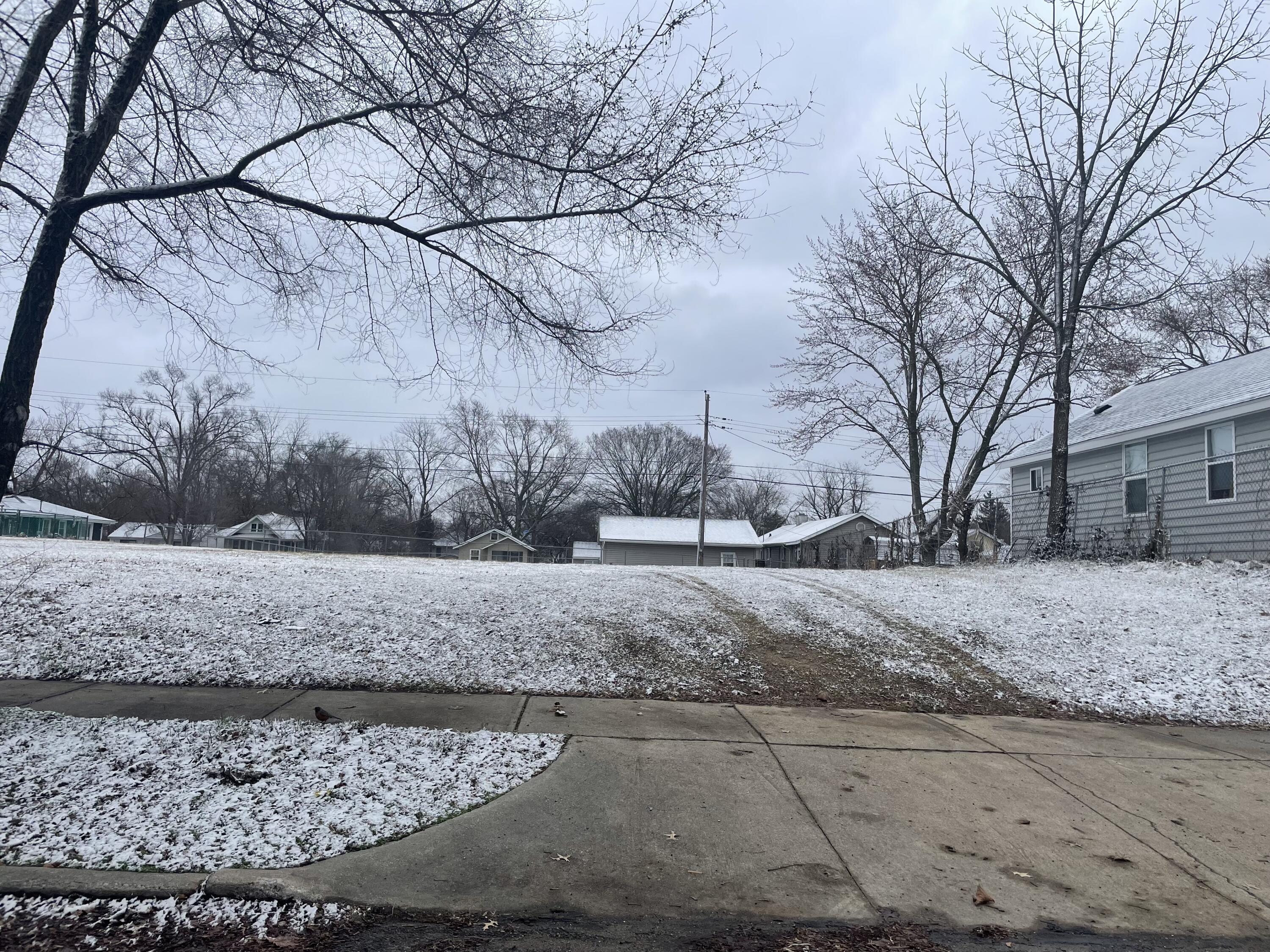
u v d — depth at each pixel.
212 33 6.52
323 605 9.33
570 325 7.50
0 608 8.73
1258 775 5.87
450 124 6.51
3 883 3.48
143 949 3.16
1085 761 6.05
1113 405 24.55
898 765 5.76
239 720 5.84
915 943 3.47
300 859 3.88
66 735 5.34
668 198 6.85
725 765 5.57
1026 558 21.14
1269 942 3.58
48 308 5.56
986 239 21.70
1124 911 3.81
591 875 3.95
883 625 9.97
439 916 3.53
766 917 3.65
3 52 5.10
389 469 65.38
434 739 5.60
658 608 10.19
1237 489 17.14
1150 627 10.22
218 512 52.94
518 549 56.66
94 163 5.79
